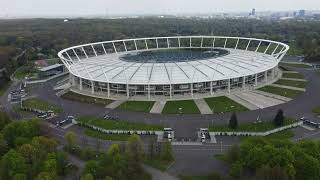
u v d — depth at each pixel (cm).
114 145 12262
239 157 11781
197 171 12019
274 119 15938
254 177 11094
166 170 12144
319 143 11838
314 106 18338
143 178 11594
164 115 17500
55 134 15575
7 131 13575
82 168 12338
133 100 19925
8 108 19750
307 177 10581
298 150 11138
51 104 19925
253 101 19300
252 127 15588
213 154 13262
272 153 11031
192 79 19900
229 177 11138
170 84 19750
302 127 15650
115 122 16662
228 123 16212
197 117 17112
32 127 14025
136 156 12262
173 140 14612
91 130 15888
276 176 10225
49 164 11125
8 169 11031
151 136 15138
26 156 11606
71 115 17950
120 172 11106
